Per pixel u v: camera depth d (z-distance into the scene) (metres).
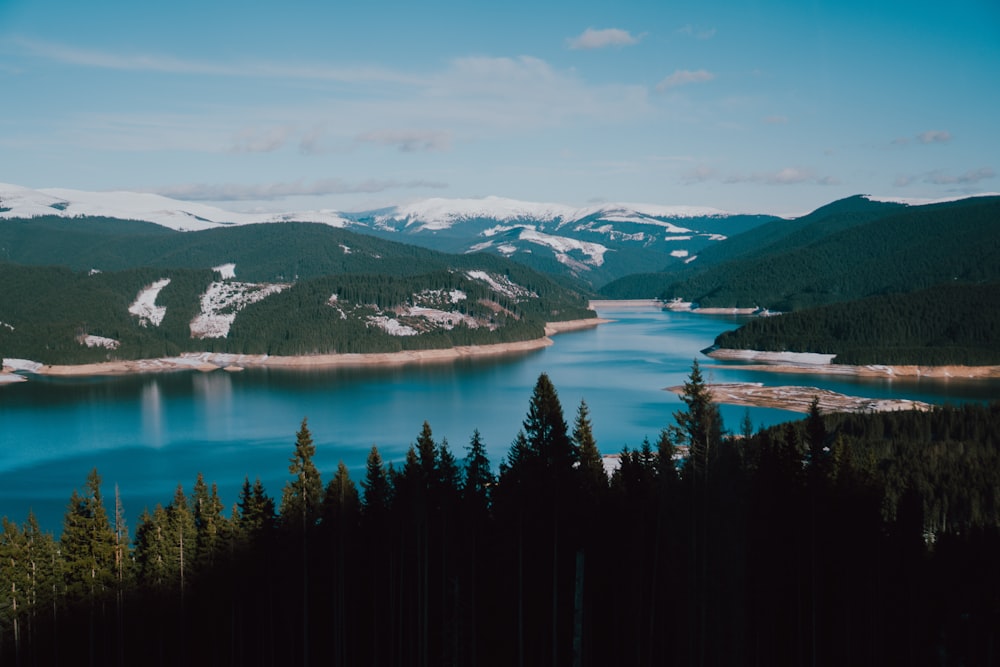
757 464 70.75
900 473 114.31
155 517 89.69
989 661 75.25
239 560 85.19
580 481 72.69
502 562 72.12
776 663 68.75
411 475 82.56
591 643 71.31
